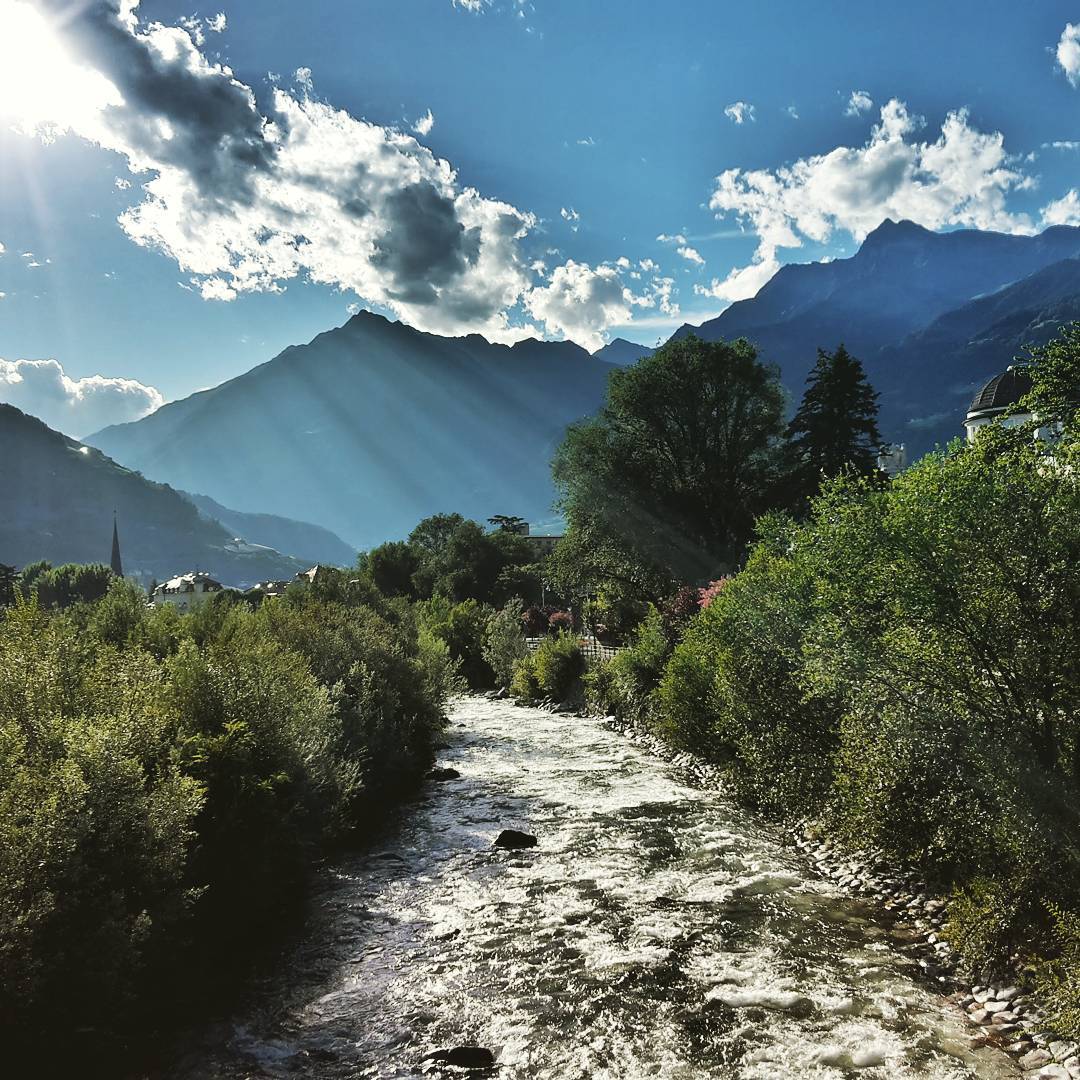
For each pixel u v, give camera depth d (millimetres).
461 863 10664
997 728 6875
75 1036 5195
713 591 21906
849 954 7473
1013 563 6500
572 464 45031
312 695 11297
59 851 5082
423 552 94000
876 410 44531
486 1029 6141
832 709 11586
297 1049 5805
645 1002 6551
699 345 43469
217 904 7617
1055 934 6254
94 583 82125
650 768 17453
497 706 31453
